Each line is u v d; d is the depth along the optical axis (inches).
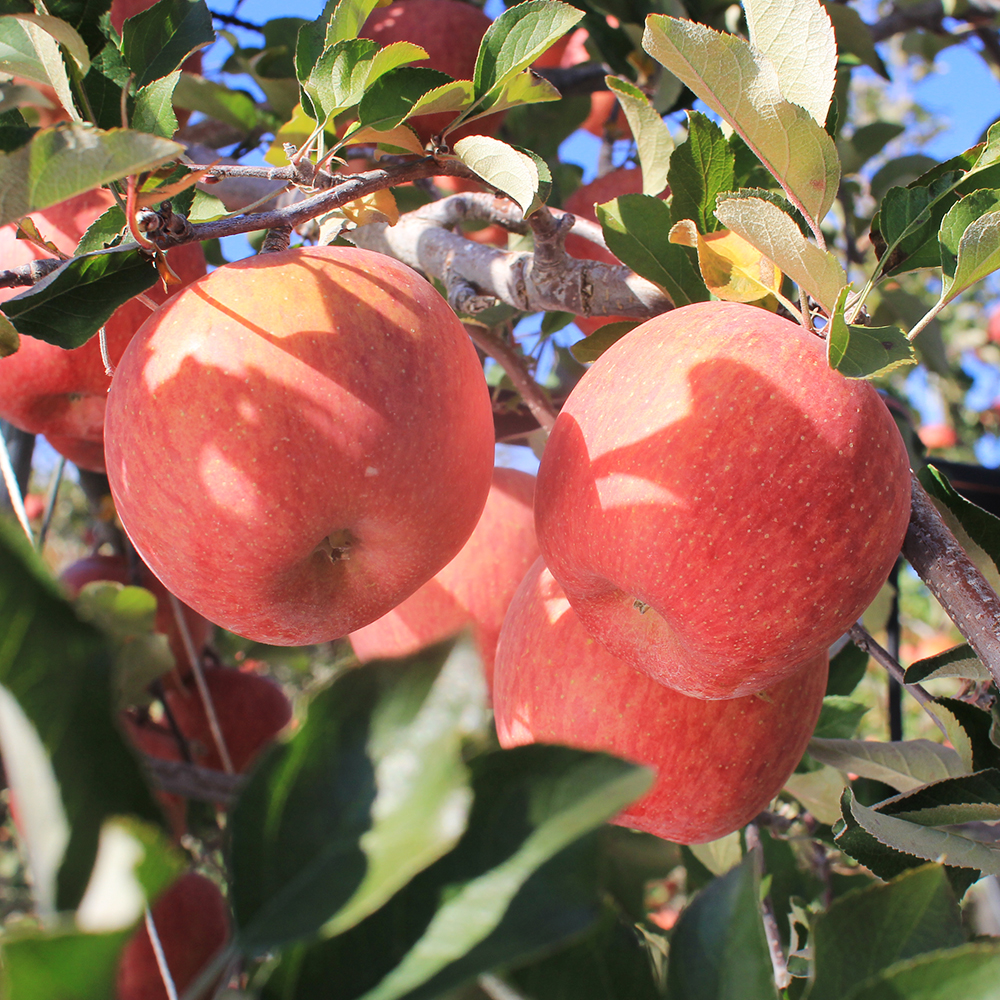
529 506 18.5
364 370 12.5
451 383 13.1
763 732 14.0
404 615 18.0
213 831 24.0
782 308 15.6
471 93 14.3
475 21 20.0
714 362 12.6
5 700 6.3
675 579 12.4
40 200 11.1
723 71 12.5
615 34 22.9
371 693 7.7
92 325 13.3
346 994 7.5
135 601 18.8
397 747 7.5
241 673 26.1
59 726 6.5
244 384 12.3
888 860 13.3
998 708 13.5
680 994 9.2
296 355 12.4
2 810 28.1
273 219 13.6
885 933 9.6
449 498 13.2
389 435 12.6
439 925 7.4
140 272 13.4
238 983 11.5
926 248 13.4
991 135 13.4
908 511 12.7
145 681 20.0
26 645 6.4
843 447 12.2
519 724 14.6
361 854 7.1
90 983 5.4
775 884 19.7
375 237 18.1
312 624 14.2
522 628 15.0
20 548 6.3
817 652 13.0
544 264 15.7
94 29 14.1
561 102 25.3
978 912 17.8
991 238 12.0
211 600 13.4
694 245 14.1
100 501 24.4
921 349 24.8
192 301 12.9
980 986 8.7
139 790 6.7
